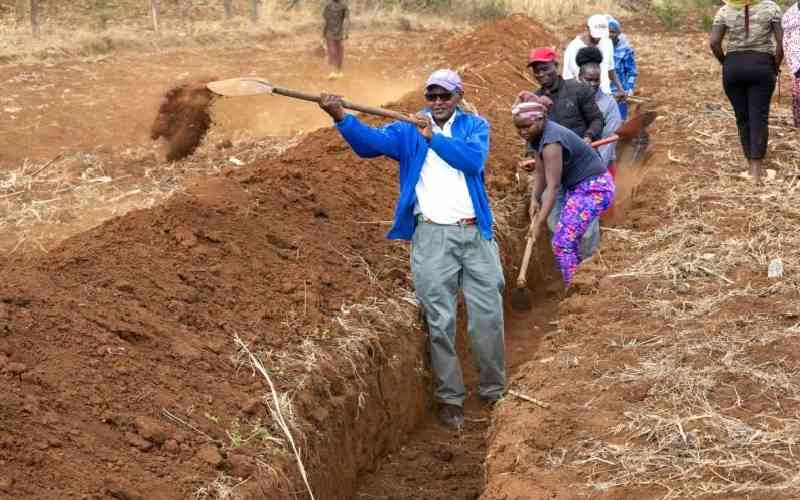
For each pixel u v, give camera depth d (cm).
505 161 923
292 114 1252
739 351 524
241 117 1220
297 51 1764
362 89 1494
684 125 1091
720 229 740
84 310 496
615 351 544
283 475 450
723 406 475
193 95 712
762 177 872
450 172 593
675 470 425
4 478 379
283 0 2123
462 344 724
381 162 844
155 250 581
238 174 744
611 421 471
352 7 2166
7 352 446
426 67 1641
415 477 576
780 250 683
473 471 583
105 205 903
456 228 600
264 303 575
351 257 667
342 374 548
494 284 615
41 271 524
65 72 1443
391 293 648
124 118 1224
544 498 418
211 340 524
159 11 2048
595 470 434
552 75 777
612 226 829
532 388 519
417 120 566
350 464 543
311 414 505
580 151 693
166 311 530
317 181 750
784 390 484
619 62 1012
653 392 492
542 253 880
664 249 706
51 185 962
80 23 1852
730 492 403
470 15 2281
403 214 602
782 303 586
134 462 418
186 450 437
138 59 1583
